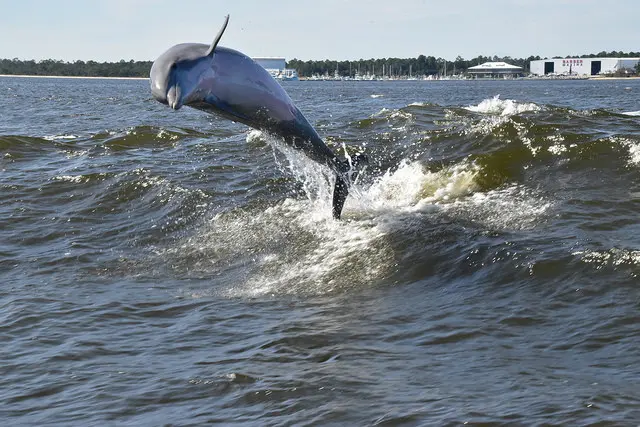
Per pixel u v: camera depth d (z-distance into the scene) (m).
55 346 8.92
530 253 10.36
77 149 22.84
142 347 8.80
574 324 8.30
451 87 124.38
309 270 11.42
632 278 9.20
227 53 8.41
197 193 15.60
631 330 7.96
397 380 7.31
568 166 14.85
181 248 13.05
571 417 6.23
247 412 6.89
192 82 7.90
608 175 14.16
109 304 10.40
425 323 8.85
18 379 8.03
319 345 8.46
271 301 10.32
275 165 18.16
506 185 14.41
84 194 16.67
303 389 7.25
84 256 12.80
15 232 14.37
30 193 16.98
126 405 7.25
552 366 7.35
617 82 156.75
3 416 7.19
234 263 12.18
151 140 24.09
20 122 37.41
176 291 10.98
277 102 9.00
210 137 24.94
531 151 15.65
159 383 7.70
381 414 6.58
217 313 9.90
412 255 11.19
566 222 11.75
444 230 11.88
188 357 8.41
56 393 7.64
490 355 7.75
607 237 10.83
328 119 32.31
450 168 15.44
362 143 20.25
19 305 10.40
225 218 14.13
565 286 9.34
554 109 25.56
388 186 15.18
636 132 17.73
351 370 7.64
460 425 6.25
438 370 7.49
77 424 6.92
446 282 10.22
